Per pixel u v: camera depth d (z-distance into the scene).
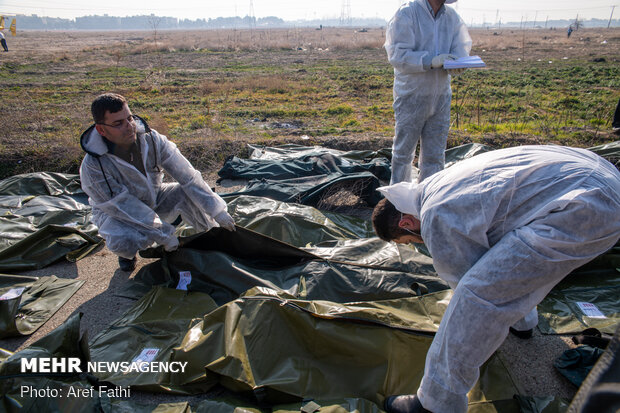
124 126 2.84
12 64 23.42
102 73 19.56
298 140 7.14
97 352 2.56
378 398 2.15
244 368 2.18
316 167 5.32
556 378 2.35
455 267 1.79
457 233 1.69
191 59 27.36
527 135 7.20
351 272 3.00
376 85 14.96
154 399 2.27
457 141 6.79
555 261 1.52
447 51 3.86
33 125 8.86
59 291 3.34
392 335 2.30
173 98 13.07
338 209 4.58
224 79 16.92
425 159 4.31
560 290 3.03
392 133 7.65
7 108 11.13
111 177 3.07
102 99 2.74
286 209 4.10
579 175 1.54
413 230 2.01
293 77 17.69
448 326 1.72
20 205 4.67
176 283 3.17
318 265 3.07
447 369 1.75
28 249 3.77
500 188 1.59
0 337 2.82
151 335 2.68
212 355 2.32
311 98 12.87
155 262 3.51
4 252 3.64
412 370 2.23
